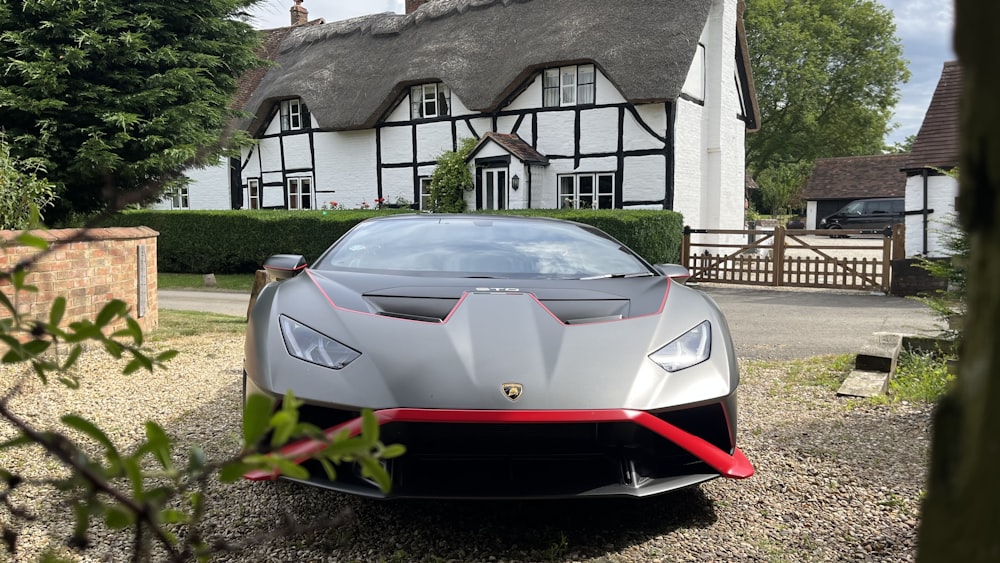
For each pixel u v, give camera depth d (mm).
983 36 399
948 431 461
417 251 3684
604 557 2461
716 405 2721
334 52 22984
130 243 6750
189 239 18031
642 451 2561
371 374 2531
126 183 12883
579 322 2875
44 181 6934
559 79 18000
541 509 2861
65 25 12328
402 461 2477
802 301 11812
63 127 12570
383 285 3154
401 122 20641
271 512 2809
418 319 2820
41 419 4055
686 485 2568
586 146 17719
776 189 46812
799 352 6777
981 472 429
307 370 2590
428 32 21156
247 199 24078
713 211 19000
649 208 17000
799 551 2537
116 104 12781
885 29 41719
